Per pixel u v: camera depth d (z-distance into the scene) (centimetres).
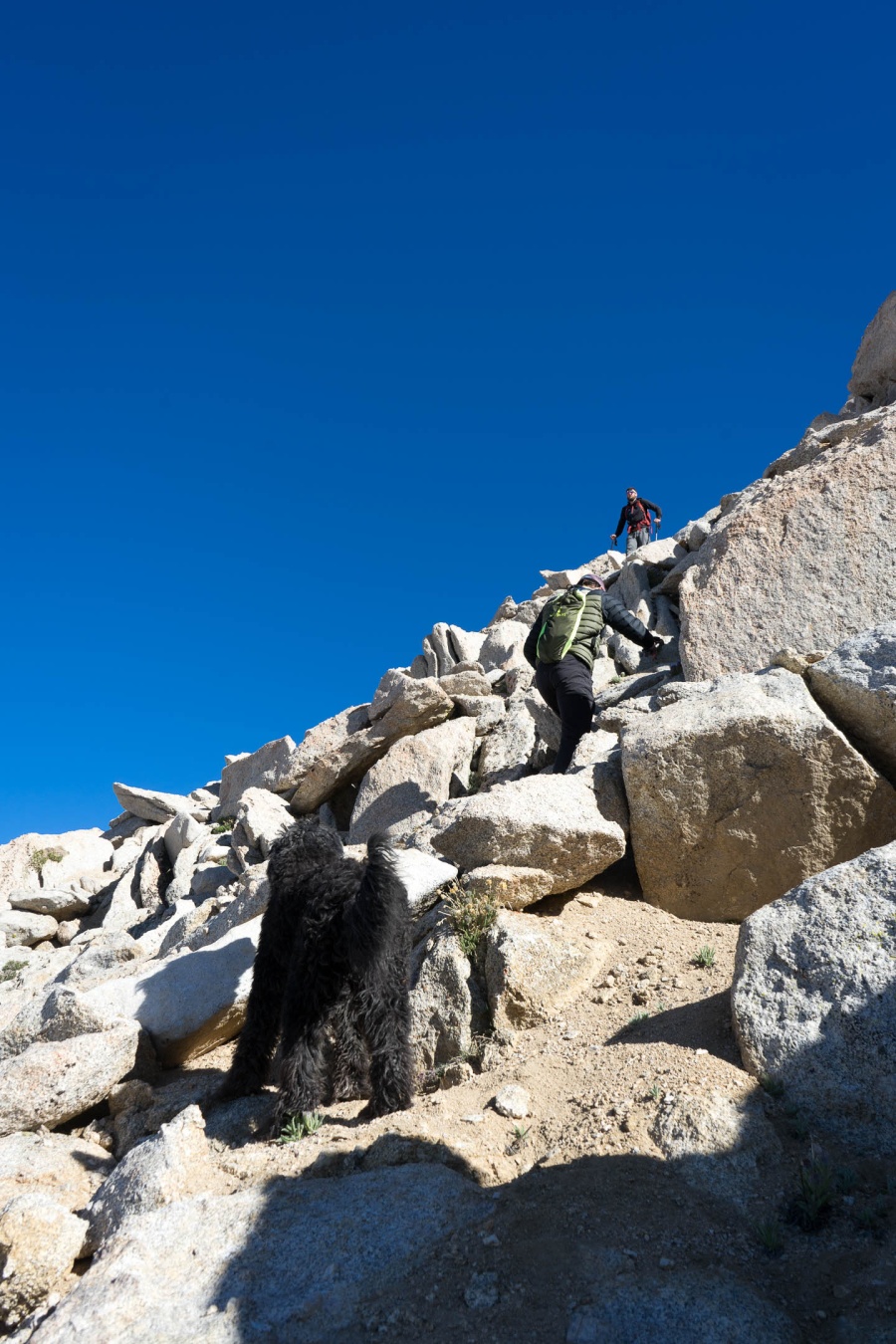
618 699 959
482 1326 296
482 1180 389
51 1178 482
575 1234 331
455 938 582
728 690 670
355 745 1162
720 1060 424
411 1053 482
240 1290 329
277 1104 460
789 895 464
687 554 1339
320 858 536
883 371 1196
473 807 654
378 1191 373
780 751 600
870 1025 394
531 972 545
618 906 634
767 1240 323
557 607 862
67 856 1541
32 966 1155
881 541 847
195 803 1578
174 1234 364
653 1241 325
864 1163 357
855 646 642
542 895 617
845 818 587
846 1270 308
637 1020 497
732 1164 362
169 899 1217
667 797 622
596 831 613
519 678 1220
